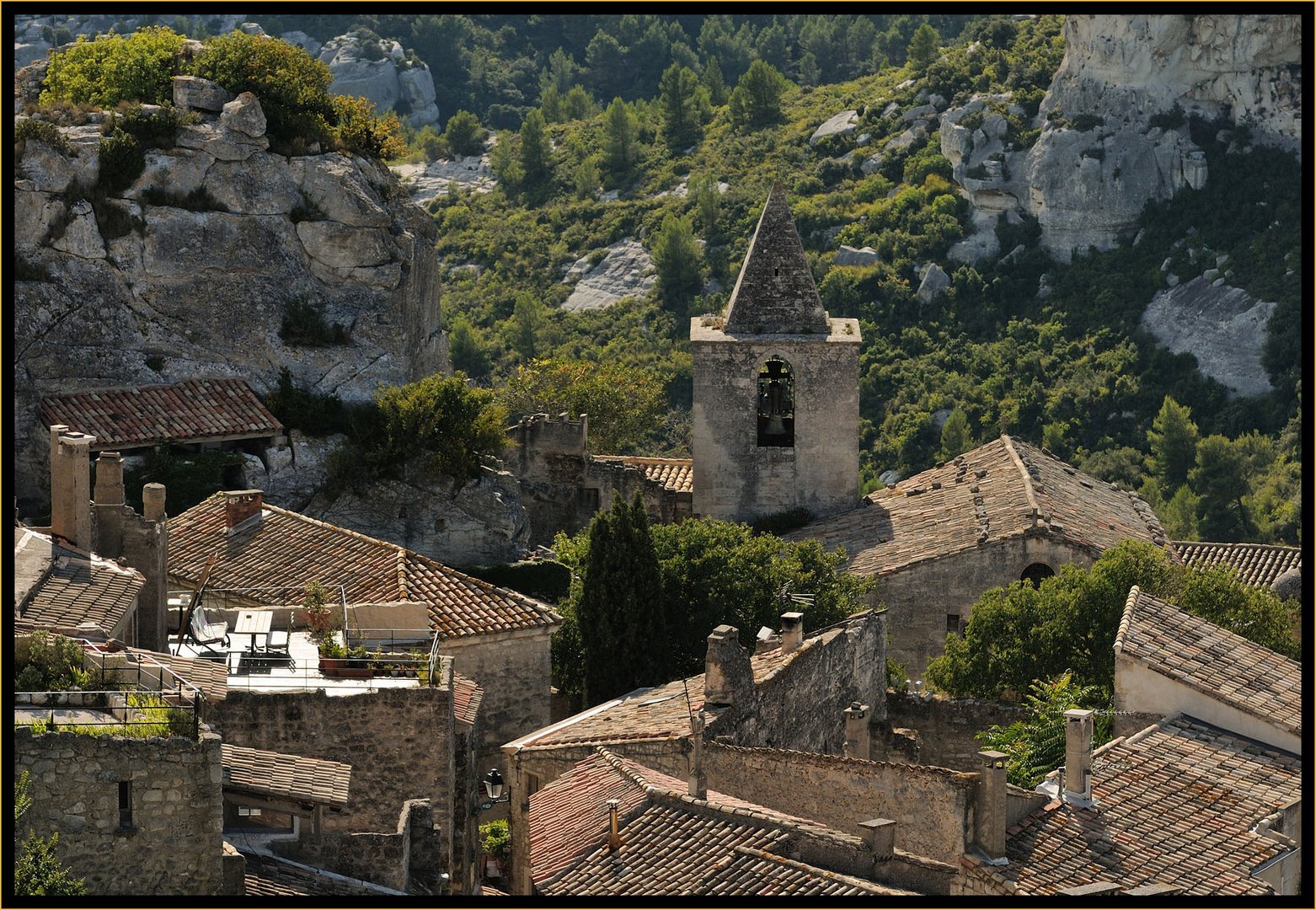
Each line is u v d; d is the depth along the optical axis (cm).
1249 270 17238
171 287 7700
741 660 5141
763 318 9231
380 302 8044
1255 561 9112
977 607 6675
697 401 9212
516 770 5075
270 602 5788
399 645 5006
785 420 9331
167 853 3388
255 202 7888
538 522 9531
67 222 7556
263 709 4331
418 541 7600
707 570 6850
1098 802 4762
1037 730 5494
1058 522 7988
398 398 7738
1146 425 16525
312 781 3906
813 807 4575
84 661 3747
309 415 7675
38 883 3284
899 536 8381
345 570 5981
